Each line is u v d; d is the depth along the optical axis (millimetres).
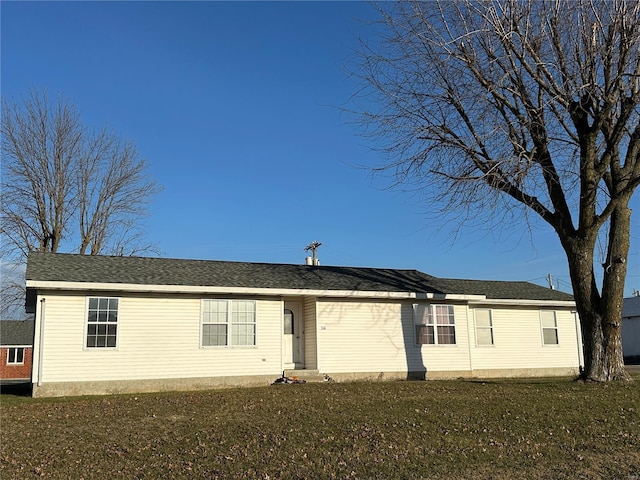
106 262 19281
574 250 16547
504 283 27672
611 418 11094
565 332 26000
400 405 12609
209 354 18609
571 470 8094
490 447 9156
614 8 15117
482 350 24000
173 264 20594
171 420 11398
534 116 16328
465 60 16406
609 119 16281
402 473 7906
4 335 47000
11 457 8750
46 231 34312
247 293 19188
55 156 34438
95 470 8078
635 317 44031
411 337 21859
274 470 8016
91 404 14008
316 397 14430
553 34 15820
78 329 17078
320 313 20656
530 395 13906
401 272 25156
